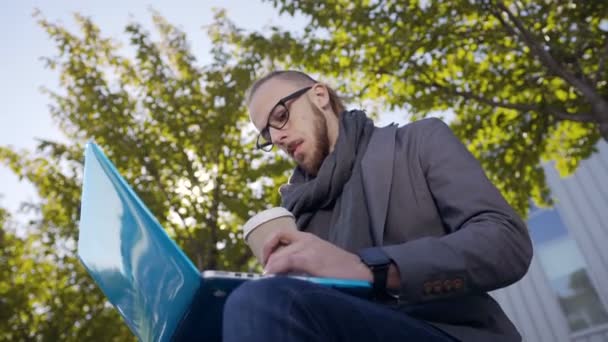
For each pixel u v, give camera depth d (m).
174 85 6.91
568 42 5.12
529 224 9.36
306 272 0.61
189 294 0.49
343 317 0.53
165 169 6.43
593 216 8.20
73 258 7.12
